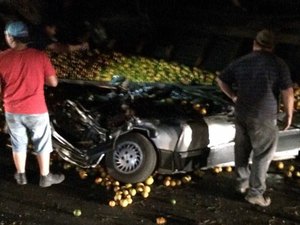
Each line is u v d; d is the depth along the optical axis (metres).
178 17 10.48
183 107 5.21
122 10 10.62
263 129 4.19
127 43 10.02
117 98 5.21
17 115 4.42
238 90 4.26
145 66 8.46
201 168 4.95
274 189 4.93
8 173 5.08
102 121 5.06
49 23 9.64
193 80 7.66
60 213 4.35
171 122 4.82
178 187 4.91
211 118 4.99
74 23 9.99
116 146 4.83
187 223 4.25
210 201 4.64
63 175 4.93
